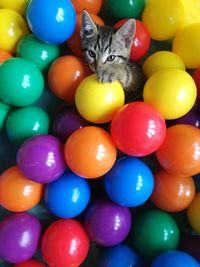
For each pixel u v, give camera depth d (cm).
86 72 32
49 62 34
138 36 34
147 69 33
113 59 34
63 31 31
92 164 27
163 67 32
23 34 34
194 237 31
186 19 37
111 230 29
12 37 34
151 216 31
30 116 31
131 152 27
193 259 28
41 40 33
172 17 35
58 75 32
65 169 30
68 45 35
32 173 28
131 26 32
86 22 33
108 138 28
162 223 30
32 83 30
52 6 30
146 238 30
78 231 30
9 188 29
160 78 28
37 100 34
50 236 29
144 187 28
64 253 28
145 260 30
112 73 30
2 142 34
